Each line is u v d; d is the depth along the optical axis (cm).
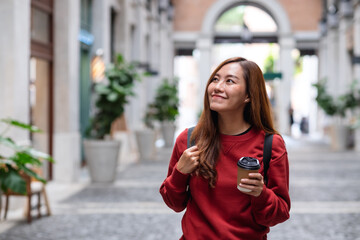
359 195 865
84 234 580
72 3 995
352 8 2064
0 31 733
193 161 193
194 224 200
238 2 2830
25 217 674
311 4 2848
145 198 823
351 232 596
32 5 890
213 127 202
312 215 696
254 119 199
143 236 573
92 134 1098
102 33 1283
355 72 1931
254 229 196
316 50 2908
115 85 958
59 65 990
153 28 2166
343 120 2083
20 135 739
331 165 1332
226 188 194
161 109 1833
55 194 859
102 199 815
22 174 629
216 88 197
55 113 994
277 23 2841
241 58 205
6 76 731
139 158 1463
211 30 2848
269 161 198
